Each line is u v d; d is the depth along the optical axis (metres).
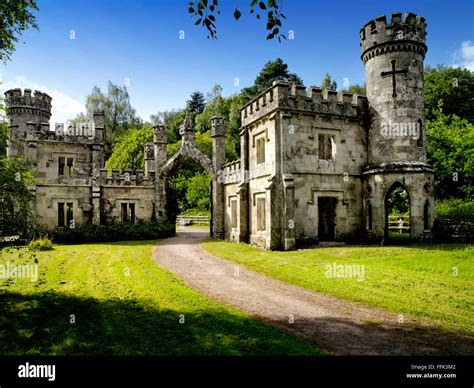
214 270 14.23
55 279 12.73
